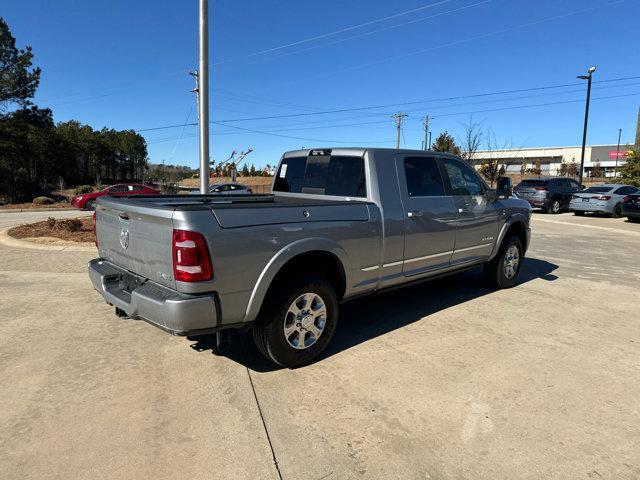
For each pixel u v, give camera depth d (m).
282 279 3.86
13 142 37.47
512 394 3.57
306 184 5.29
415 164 5.14
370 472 2.68
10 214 22.11
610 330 5.02
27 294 6.18
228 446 2.90
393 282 4.88
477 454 2.84
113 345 4.48
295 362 3.95
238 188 24.59
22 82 37.44
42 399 3.44
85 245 9.56
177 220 3.25
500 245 6.45
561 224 16.53
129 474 2.63
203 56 9.81
